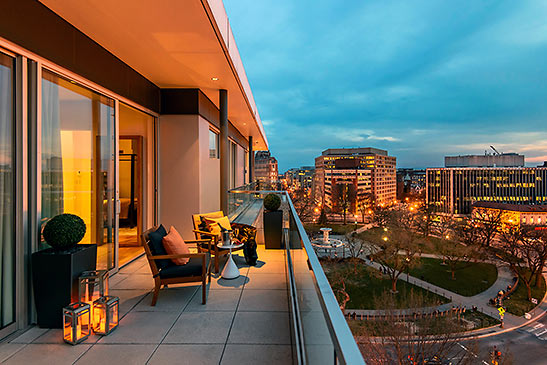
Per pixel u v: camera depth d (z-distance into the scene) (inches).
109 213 167.3
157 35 142.9
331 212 2992.1
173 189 235.3
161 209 235.9
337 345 26.8
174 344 99.6
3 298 102.7
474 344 652.1
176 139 235.9
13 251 105.9
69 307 101.0
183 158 235.6
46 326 108.0
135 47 157.2
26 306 108.7
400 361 585.6
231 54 174.7
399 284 983.6
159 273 130.8
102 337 103.7
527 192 2979.8
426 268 1141.7
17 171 106.2
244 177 637.9
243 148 618.5
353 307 787.4
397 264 981.2
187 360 90.5
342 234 1608.0
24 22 105.7
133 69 191.3
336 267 1082.1
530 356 644.1
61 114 128.9
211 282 159.9
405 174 5083.7
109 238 167.3
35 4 111.0
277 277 168.4
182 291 146.8
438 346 613.6
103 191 161.3
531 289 972.6
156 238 136.9
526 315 803.4
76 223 112.3
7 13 99.2
